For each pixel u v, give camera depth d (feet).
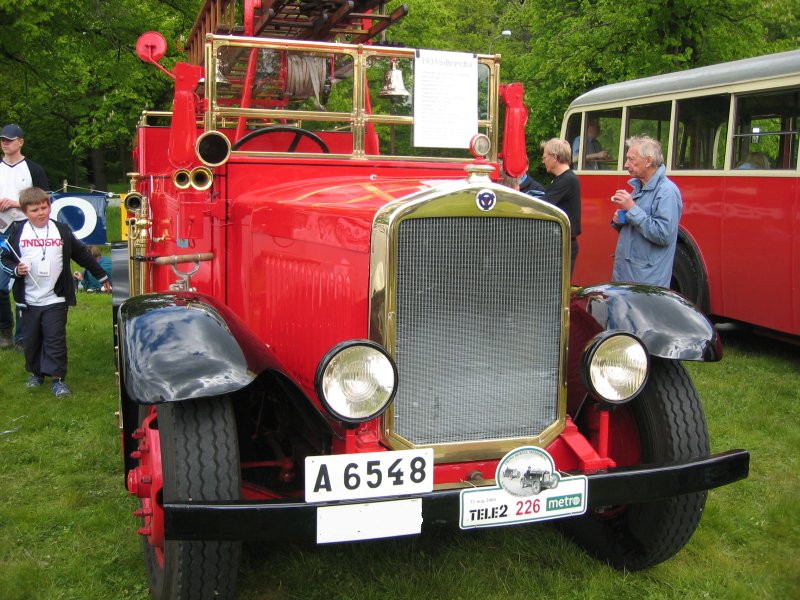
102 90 62.64
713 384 19.58
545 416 9.18
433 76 12.34
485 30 94.79
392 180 11.18
